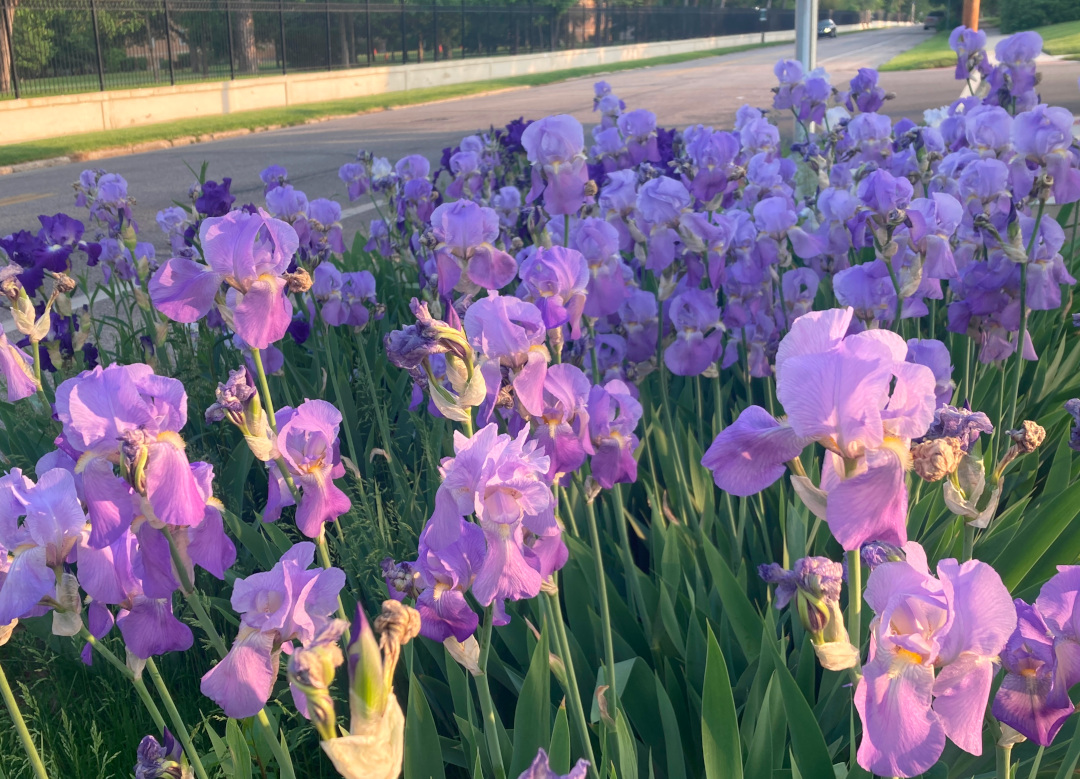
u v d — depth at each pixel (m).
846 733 2.52
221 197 4.59
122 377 1.76
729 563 3.38
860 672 1.47
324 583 1.73
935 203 3.27
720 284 4.03
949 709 1.43
